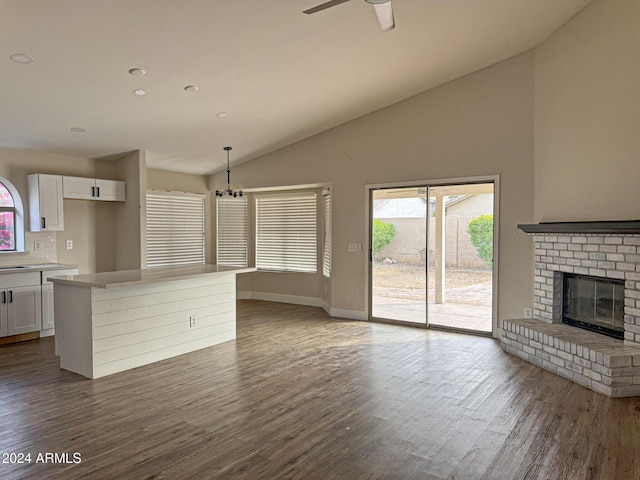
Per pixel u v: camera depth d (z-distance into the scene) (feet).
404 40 13.51
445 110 17.85
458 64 16.16
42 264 18.47
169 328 14.67
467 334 17.61
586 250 13.12
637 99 11.62
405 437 8.89
